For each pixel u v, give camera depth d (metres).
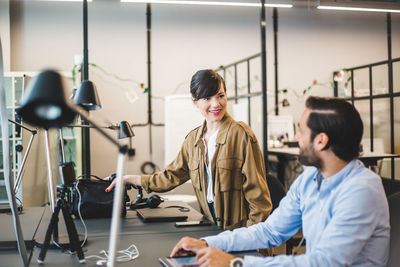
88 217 2.05
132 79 5.54
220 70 5.84
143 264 1.34
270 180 2.55
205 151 2.12
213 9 5.82
